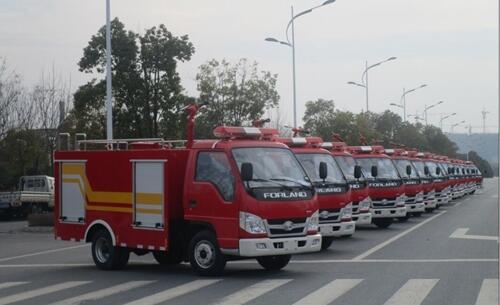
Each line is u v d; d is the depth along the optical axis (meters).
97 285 12.95
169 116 36.94
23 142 39.97
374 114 71.75
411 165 28.20
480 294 10.96
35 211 36.84
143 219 14.30
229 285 12.38
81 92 37.03
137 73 36.72
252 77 40.72
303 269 14.34
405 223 26.55
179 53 36.91
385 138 60.19
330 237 17.55
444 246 18.06
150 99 36.69
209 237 13.39
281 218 13.05
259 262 14.56
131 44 36.25
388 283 12.16
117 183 14.84
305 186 13.62
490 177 125.62
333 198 17.33
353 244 19.05
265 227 12.89
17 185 41.38
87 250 20.53
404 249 17.56
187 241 14.20
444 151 88.31
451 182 41.19
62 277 14.29
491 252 16.64
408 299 10.62
